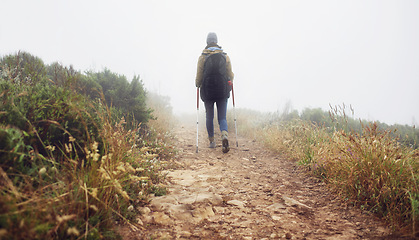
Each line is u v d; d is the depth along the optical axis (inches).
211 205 97.6
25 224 47.4
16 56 145.4
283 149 202.8
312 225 81.0
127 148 106.7
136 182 97.9
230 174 147.3
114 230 67.4
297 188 121.9
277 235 74.0
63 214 58.6
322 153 137.3
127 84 213.6
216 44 204.5
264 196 110.9
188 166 162.4
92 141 87.4
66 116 88.4
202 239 71.2
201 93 205.9
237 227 79.6
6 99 79.3
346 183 102.3
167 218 82.7
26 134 64.6
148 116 210.1
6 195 50.6
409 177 84.2
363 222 80.9
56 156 81.4
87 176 71.1
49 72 180.7
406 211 74.4
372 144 100.7
